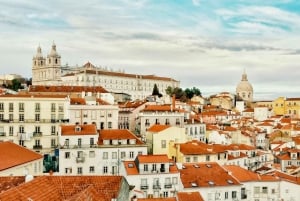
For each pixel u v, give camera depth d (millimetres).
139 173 87812
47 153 119438
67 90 180000
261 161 130750
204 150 111500
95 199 38031
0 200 32625
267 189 93625
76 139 106125
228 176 92500
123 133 112375
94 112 129000
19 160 76562
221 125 190000
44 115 122625
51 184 41188
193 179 89688
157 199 62469
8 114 119625
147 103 160125
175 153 111375
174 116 140500
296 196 94000
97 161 106250
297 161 130375
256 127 190500
